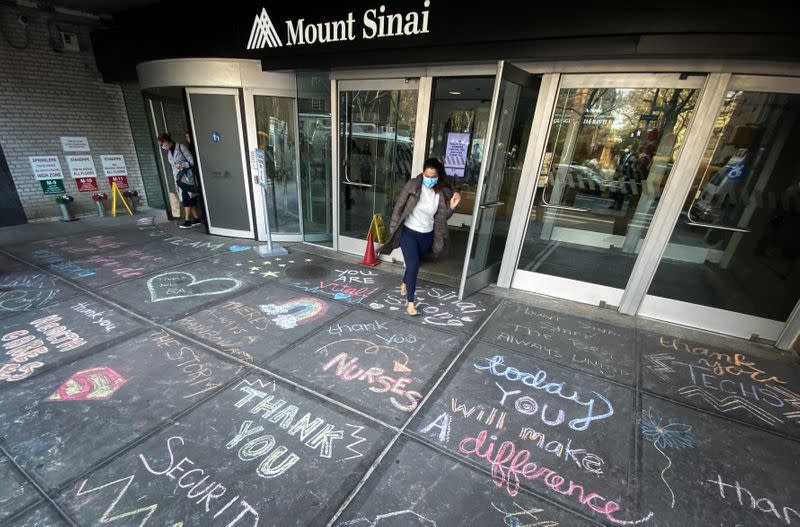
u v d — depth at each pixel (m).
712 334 3.63
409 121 4.70
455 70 4.07
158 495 1.82
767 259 3.36
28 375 2.65
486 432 2.31
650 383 2.86
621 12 2.94
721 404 2.66
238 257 5.25
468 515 1.78
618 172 3.77
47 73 6.44
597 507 1.86
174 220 7.16
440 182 3.51
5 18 5.88
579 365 3.05
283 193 5.92
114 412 2.34
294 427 2.28
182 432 2.20
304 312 3.74
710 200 3.42
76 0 5.96
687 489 1.99
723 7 2.66
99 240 5.76
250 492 1.85
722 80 3.09
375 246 5.34
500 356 3.13
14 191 6.35
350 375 2.79
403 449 2.15
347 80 4.80
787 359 3.24
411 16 3.73
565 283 4.25
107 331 3.25
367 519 1.74
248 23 4.82
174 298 3.92
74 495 1.80
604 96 3.58
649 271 3.76
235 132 5.53
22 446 2.06
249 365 2.86
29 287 4.05
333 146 5.17
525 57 3.43
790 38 2.61
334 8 4.13
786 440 2.36
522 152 4.05
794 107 2.98
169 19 5.50
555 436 2.31
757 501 1.94
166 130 7.09
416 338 3.35
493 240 4.40
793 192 3.15
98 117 7.18
